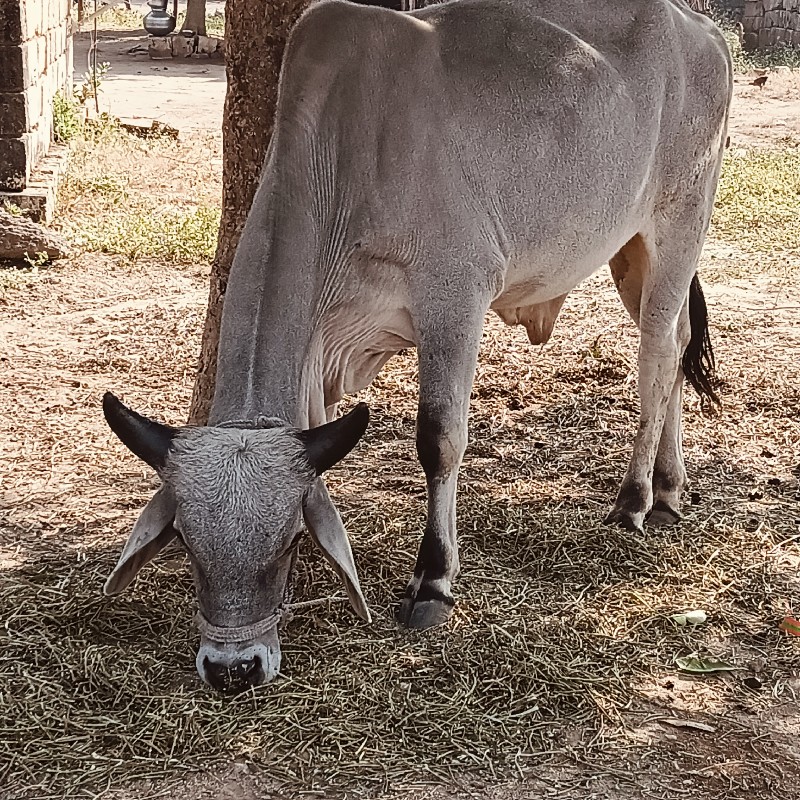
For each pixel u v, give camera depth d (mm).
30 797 3066
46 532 4602
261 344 3436
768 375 6516
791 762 3293
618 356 6805
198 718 3402
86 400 6020
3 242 8383
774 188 11195
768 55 23109
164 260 8734
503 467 5305
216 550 3018
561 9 4289
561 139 4070
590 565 4371
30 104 9688
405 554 4379
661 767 3254
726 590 4238
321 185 3674
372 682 3594
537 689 3596
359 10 3766
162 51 22875
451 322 3822
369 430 5711
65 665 3650
